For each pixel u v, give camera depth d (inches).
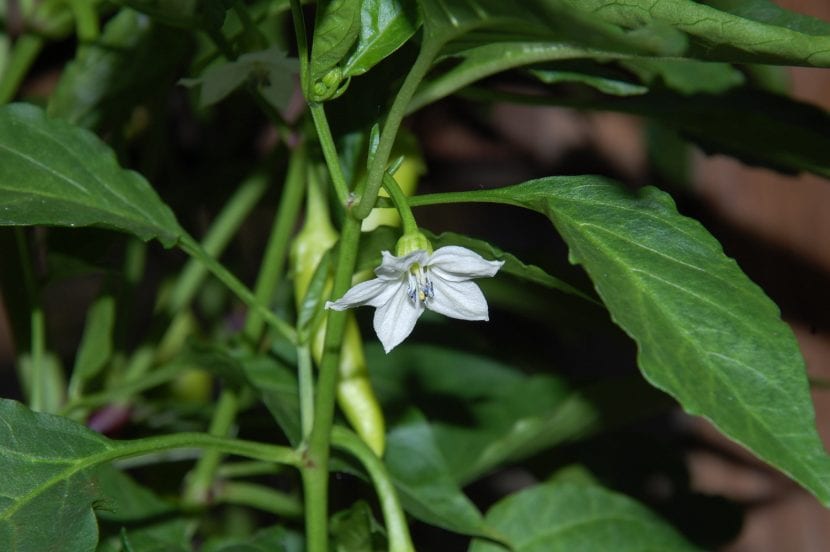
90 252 17.6
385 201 15.0
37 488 14.6
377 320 14.9
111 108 17.8
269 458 15.3
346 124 16.0
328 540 16.6
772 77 18.1
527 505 17.3
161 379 17.2
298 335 15.6
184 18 16.1
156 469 18.4
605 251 14.4
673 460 19.2
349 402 16.1
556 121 23.5
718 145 17.8
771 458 13.5
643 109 17.1
